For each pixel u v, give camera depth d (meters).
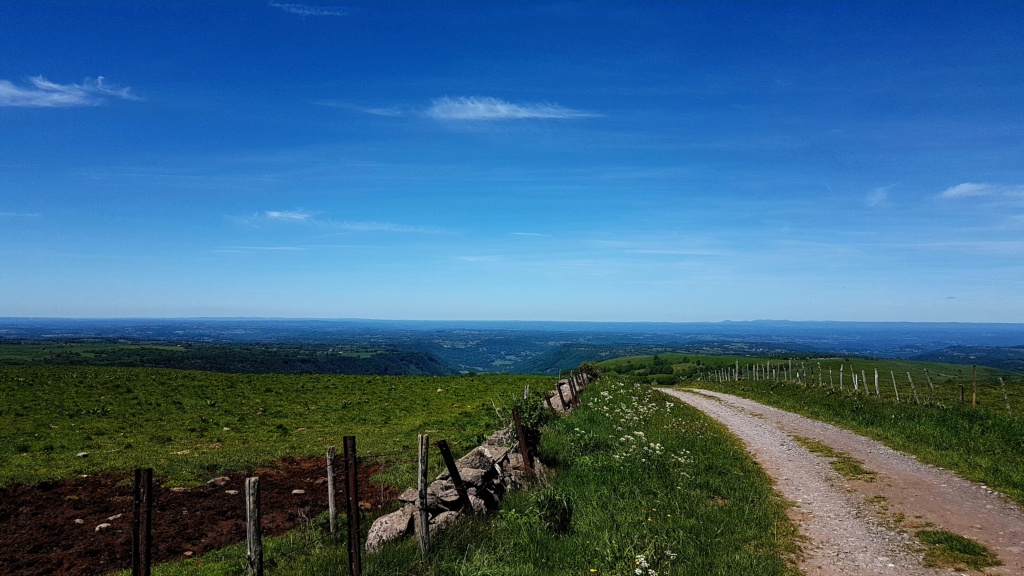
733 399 42.62
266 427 28.31
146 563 7.61
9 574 10.77
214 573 10.43
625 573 8.77
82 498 15.83
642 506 12.34
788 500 13.95
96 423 28.05
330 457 12.63
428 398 40.22
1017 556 10.03
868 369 88.81
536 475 14.18
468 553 9.76
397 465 19.55
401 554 9.62
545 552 9.84
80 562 11.38
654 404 31.59
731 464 17.28
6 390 36.97
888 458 18.45
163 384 44.50
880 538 11.12
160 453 21.73
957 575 9.31
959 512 12.53
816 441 22.05
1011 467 15.88
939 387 51.00
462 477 12.04
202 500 15.85
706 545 10.38
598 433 19.19
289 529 13.37
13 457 20.38
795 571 9.58
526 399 20.95
